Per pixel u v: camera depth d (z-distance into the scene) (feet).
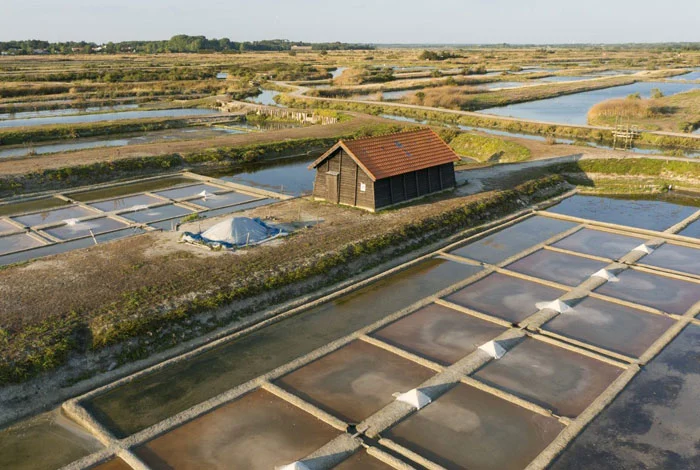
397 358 56.80
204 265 73.67
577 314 65.57
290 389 51.65
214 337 61.05
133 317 59.36
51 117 224.12
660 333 61.26
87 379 53.26
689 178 126.21
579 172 134.31
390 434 45.21
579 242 90.07
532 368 54.80
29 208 106.63
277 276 71.10
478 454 43.04
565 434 44.60
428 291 73.41
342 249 79.82
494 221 100.99
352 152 98.02
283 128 208.23
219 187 120.78
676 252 84.84
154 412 49.11
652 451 43.16
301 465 40.37
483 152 161.17
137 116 229.45
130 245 81.92
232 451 43.65
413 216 94.99
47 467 42.93
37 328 56.80
